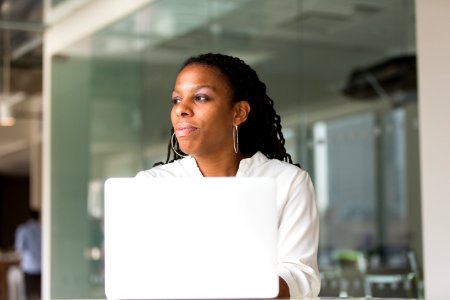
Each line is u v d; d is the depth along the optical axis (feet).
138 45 18.58
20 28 19.77
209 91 5.19
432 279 10.62
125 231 4.15
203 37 19.02
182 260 4.11
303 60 21.98
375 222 26.63
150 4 17.12
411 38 21.93
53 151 19.57
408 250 25.86
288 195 5.38
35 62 23.08
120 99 19.26
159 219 4.12
